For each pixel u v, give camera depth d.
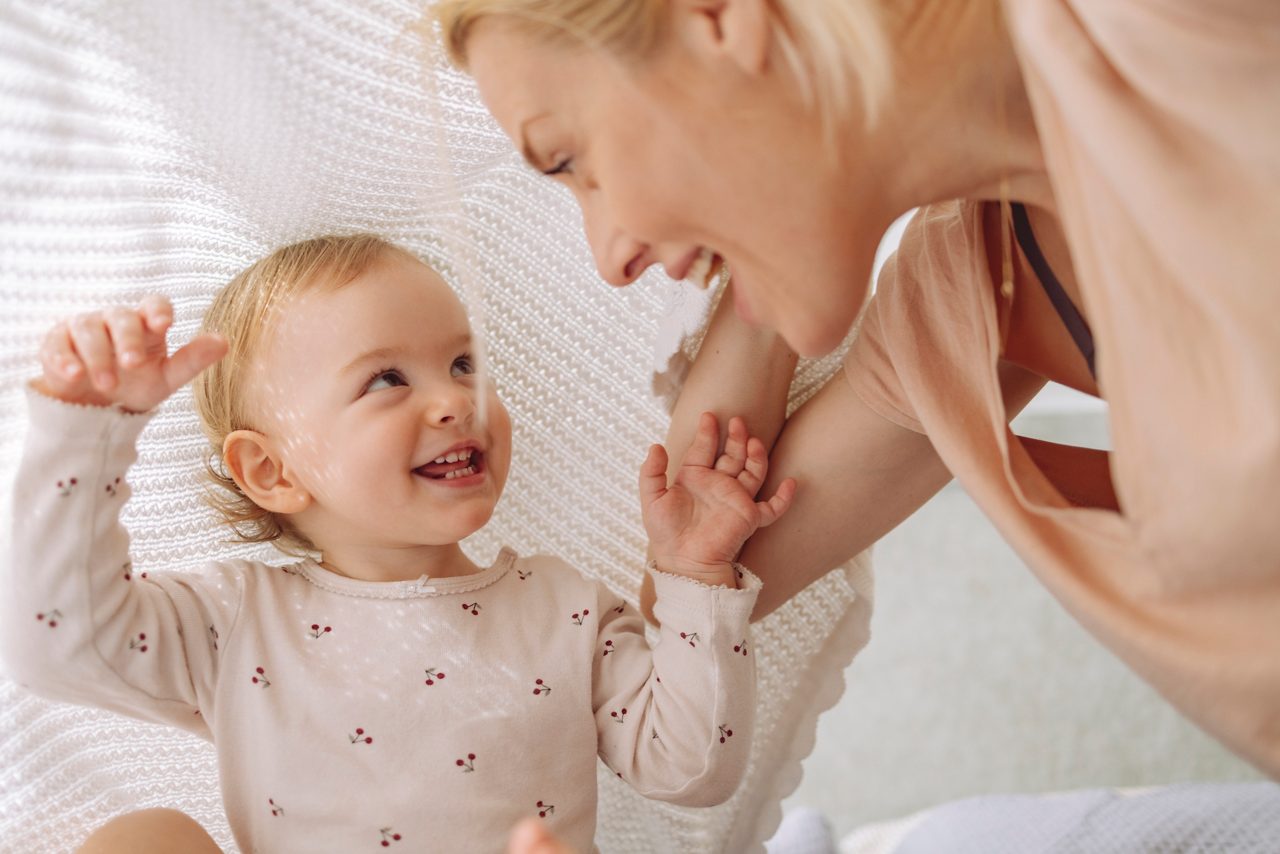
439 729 1.00
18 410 0.85
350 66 0.89
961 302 0.86
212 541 1.10
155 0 0.79
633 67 0.70
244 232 1.05
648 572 1.06
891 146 0.73
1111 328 0.68
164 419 1.05
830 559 1.05
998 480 0.81
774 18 0.70
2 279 0.82
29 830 0.96
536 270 1.12
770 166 0.71
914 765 1.91
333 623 1.03
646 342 1.12
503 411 1.08
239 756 1.00
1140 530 0.71
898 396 0.95
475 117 0.99
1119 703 1.99
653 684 1.03
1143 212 0.64
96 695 0.94
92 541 0.88
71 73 0.79
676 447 1.05
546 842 0.72
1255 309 0.62
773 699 1.13
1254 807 1.25
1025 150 0.75
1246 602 0.69
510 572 1.09
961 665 2.08
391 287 1.04
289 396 1.03
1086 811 1.30
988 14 0.71
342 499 1.02
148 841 0.89
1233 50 0.60
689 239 0.75
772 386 1.03
